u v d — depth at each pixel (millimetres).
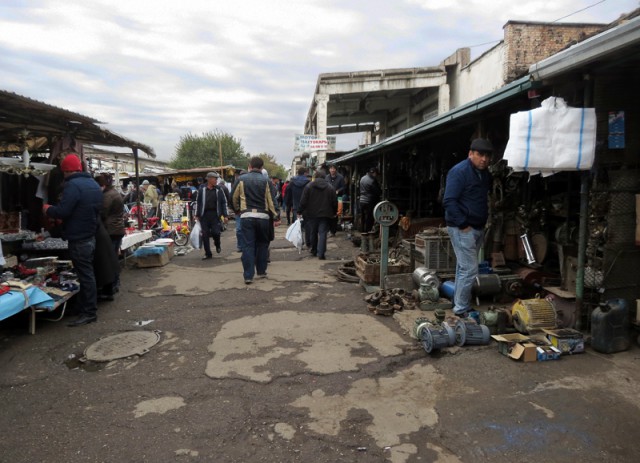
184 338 4641
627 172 4074
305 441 2752
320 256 9219
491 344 4191
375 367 3797
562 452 2580
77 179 4996
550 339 3961
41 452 2695
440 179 9219
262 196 7062
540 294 5152
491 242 5754
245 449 2686
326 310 5512
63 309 5309
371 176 10797
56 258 6297
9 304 4230
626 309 3949
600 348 3910
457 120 5922
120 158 26891
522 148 3807
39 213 7297
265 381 3580
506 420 2918
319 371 3740
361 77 17594
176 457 2617
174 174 23156
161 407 3203
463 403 3158
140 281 7395
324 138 18109
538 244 5488
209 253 9602
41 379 3717
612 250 4121
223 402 3258
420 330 4281
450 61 16266
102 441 2797
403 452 2623
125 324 5125
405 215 10328
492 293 5203
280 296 6242
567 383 3389
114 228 6586
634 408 3012
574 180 5125
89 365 4000
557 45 11430
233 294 6414
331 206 9172
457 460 2541
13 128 6812
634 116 4027
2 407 3256
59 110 5680
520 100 4793
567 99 4172
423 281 5457
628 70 3910
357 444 2711
